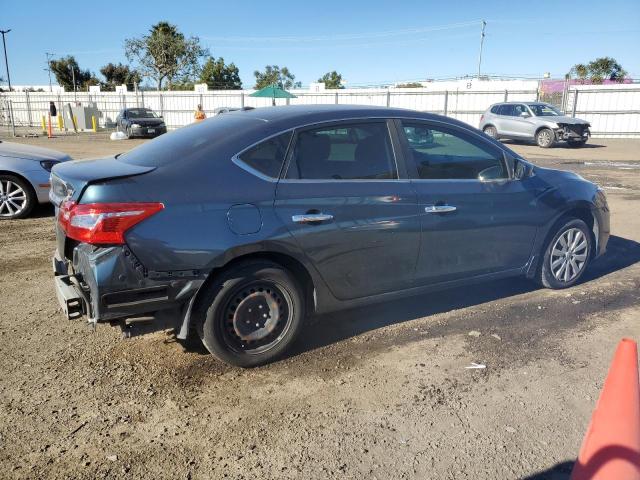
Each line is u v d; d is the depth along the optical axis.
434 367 3.71
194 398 3.31
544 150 19.62
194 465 2.72
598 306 4.80
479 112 28.59
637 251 6.63
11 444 2.85
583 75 50.78
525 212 4.62
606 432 2.10
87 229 3.10
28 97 38.62
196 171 3.39
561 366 3.73
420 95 29.44
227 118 4.04
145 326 3.35
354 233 3.77
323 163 3.75
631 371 2.11
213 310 3.45
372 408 3.22
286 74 67.50
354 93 30.80
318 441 2.91
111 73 68.94
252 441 2.91
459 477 2.64
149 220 3.17
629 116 26.03
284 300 3.69
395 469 2.70
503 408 3.23
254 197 3.45
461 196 4.25
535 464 2.74
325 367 3.70
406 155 4.07
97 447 2.84
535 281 5.12
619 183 11.76
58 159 8.34
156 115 29.09
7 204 7.95
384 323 4.41
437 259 4.22
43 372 3.58
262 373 3.62
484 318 4.53
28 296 4.95
